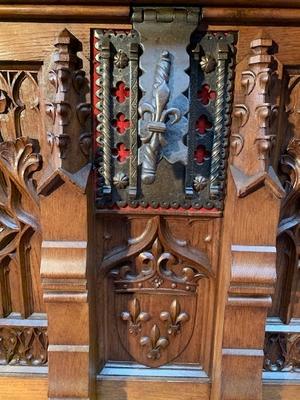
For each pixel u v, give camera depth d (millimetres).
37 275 634
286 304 639
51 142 525
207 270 607
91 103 540
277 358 653
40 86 542
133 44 507
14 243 617
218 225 587
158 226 587
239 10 492
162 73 499
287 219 602
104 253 606
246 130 523
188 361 655
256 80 507
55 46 509
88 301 576
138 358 654
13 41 521
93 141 552
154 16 495
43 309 650
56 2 487
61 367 594
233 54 521
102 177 564
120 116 542
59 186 536
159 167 551
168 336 647
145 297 630
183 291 624
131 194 560
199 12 494
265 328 605
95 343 633
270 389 653
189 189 564
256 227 545
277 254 620
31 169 575
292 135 562
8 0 483
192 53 520
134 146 542
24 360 662
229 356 586
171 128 504
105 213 581
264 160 512
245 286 553
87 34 516
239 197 530
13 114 556
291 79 541
